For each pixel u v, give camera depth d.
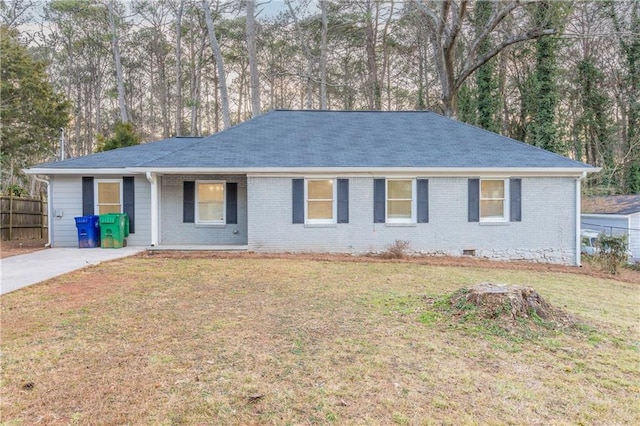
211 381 3.49
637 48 22.38
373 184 11.92
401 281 7.99
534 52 22.23
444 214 12.02
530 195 12.16
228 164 11.50
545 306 5.22
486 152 12.62
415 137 13.59
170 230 12.80
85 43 30.00
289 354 4.09
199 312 5.57
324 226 11.85
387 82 29.53
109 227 12.14
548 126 20.83
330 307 5.87
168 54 31.47
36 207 16.17
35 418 2.92
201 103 33.16
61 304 5.91
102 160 13.05
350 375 3.61
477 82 24.17
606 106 23.78
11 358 3.96
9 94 21.56
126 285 7.23
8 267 8.80
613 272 10.98
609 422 2.92
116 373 3.64
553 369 3.77
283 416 2.95
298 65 28.81
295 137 13.37
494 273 9.53
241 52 28.91
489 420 2.92
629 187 23.05
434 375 3.62
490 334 4.59
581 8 22.27
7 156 21.98
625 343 4.47
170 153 13.20
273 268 9.21
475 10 22.08
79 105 31.73
